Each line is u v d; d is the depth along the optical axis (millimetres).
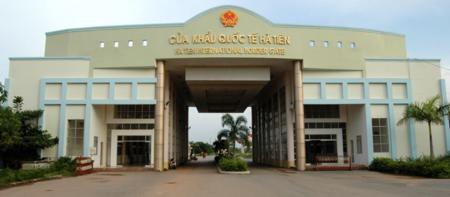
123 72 31719
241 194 14383
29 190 15945
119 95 31250
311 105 35719
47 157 30094
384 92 32281
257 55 30656
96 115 32062
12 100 30938
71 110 30984
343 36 32562
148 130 34094
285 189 16156
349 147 34844
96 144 32062
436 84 32562
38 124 30469
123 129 34219
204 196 13766
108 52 31672
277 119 39281
